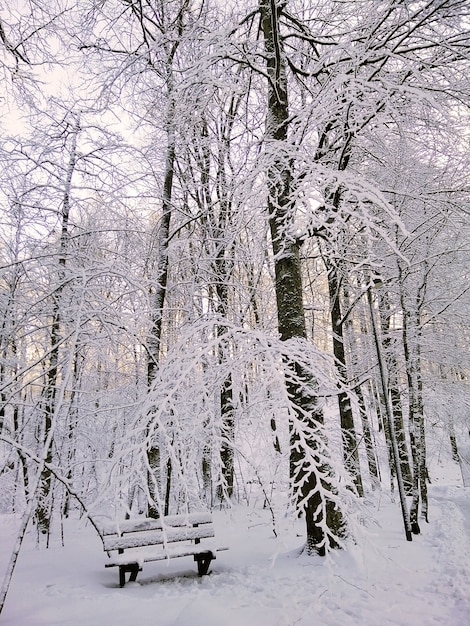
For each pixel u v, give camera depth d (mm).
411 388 8430
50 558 5871
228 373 4375
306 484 5062
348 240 6273
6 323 5883
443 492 14938
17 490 7777
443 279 9031
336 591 4117
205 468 9711
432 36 4852
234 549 6043
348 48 4848
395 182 6945
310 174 4285
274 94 6168
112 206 7754
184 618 3402
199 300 10258
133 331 5422
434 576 4672
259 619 3531
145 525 5215
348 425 7414
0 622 3643
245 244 8148
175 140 7609
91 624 3533
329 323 9859
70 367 4535
